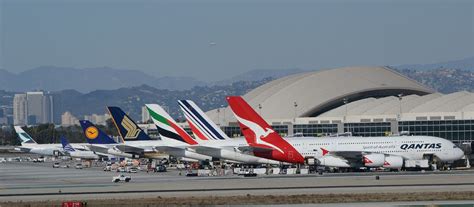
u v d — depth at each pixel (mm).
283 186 171625
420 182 174625
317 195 147125
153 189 171125
